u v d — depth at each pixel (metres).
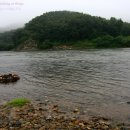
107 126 15.68
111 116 18.38
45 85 33.41
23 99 23.16
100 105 21.77
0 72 48.66
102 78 36.59
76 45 164.12
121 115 18.55
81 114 18.97
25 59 77.69
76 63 58.69
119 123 16.64
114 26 189.25
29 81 37.25
